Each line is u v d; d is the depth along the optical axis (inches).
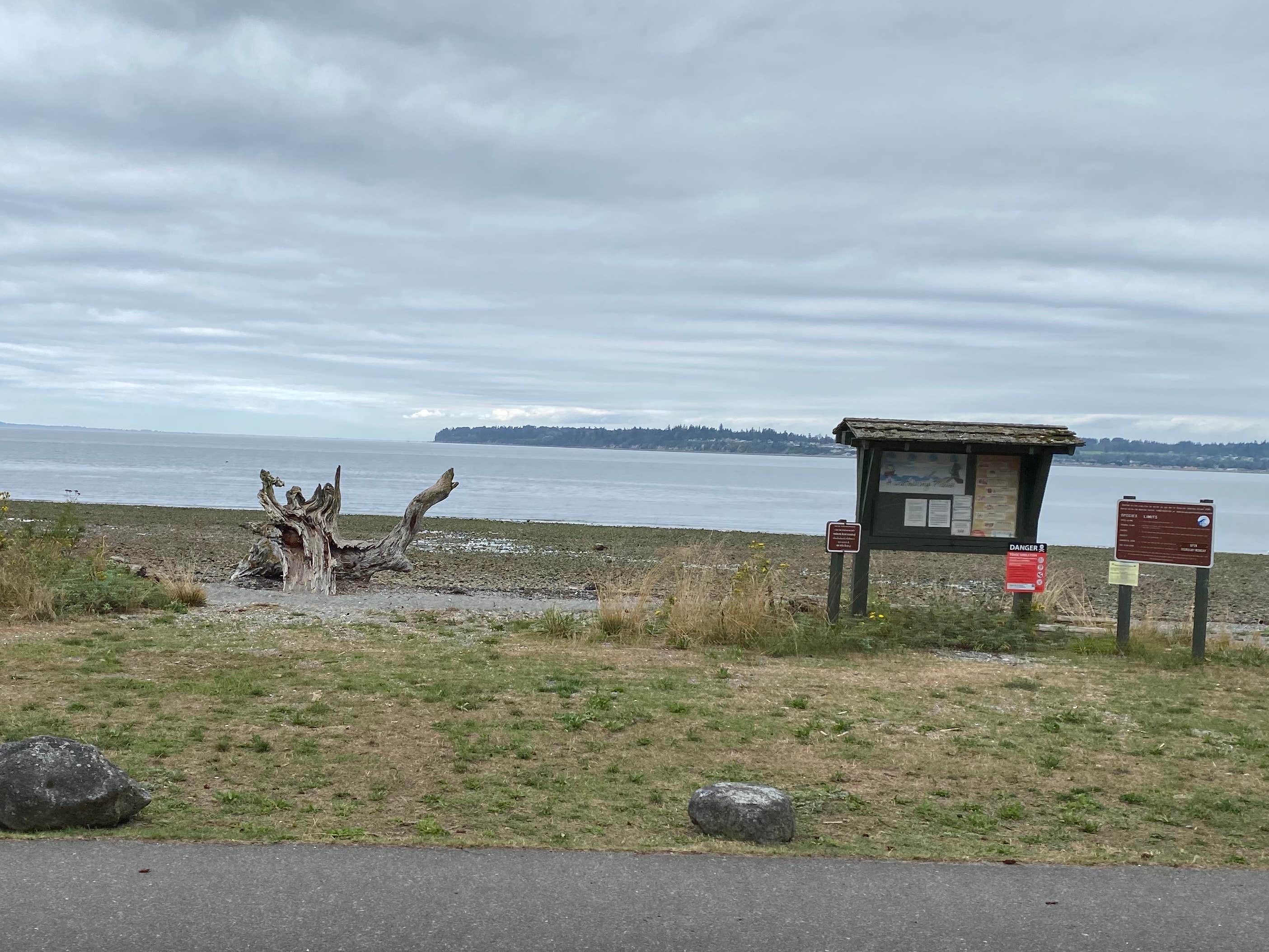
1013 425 535.5
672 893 182.7
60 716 306.3
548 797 251.8
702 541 1228.5
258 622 505.4
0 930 158.4
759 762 290.4
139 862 187.5
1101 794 271.0
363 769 268.7
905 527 532.4
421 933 163.0
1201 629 466.6
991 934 169.8
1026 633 503.8
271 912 168.4
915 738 320.5
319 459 5442.9
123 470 3216.0
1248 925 176.2
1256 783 283.6
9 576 515.8
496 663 416.2
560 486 3031.5
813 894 184.5
